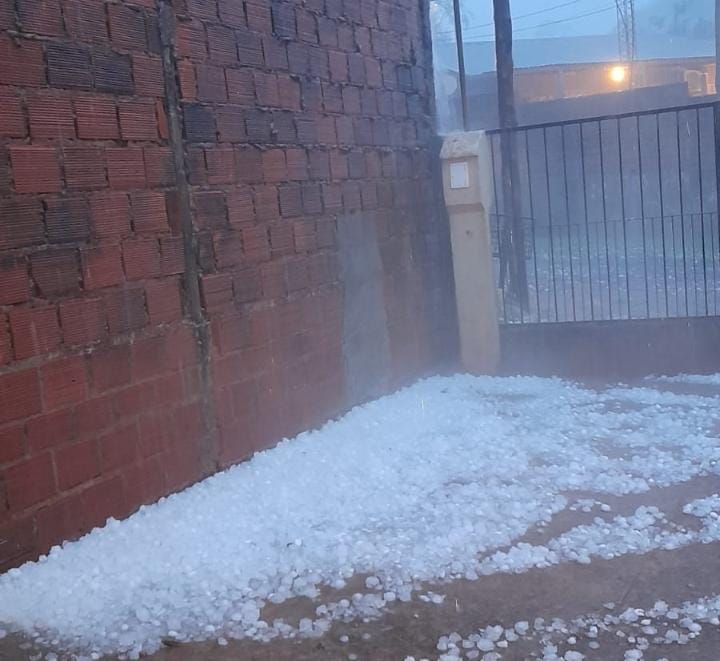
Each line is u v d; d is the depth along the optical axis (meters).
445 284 7.56
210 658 3.06
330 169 5.97
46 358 3.80
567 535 3.92
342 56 6.14
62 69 3.88
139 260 4.32
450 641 3.09
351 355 6.19
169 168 4.52
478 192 7.09
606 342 7.04
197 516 4.23
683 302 11.20
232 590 3.55
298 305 5.58
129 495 4.24
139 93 4.32
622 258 15.99
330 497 4.50
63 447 3.88
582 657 2.94
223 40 4.91
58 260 3.87
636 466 4.78
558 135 17.98
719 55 22.80
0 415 3.59
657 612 3.21
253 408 5.13
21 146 3.69
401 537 3.96
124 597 3.49
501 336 7.36
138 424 4.30
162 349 4.46
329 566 3.72
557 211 18.11
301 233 5.62
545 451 5.13
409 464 4.99
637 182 17.59
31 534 3.72
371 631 3.20
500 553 3.75
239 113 5.04
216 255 4.85
